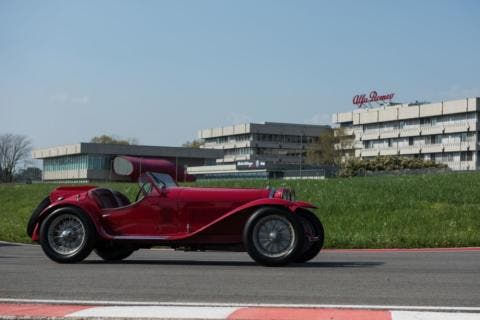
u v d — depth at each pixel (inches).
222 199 380.8
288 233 359.3
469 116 4192.9
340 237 602.5
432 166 3762.3
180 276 315.0
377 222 839.1
